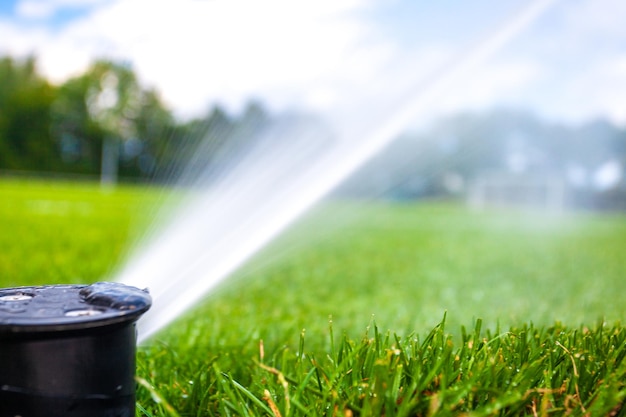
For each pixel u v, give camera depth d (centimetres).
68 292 117
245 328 282
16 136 3422
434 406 117
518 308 363
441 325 161
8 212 1046
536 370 142
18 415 106
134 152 3350
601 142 3288
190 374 194
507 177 3234
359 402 132
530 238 1015
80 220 952
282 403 139
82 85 3319
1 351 106
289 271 525
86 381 108
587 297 415
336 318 325
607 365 148
